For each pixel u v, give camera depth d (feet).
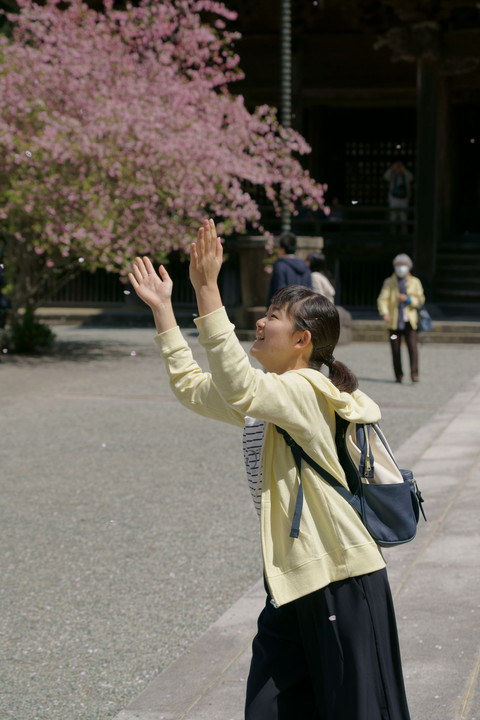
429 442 27.04
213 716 10.73
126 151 47.11
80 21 53.88
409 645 12.56
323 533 7.57
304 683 7.84
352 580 7.55
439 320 66.13
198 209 52.85
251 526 19.29
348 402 7.64
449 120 93.15
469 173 102.37
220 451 26.96
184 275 78.79
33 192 45.29
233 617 13.96
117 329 69.41
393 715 7.56
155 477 23.66
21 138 45.21
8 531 18.93
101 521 19.65
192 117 50.62
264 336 8.02
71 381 41.32
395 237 79.66
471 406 33.78
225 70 82.99
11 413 33.24
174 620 14.24
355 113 101.71
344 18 83.30
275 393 7.34
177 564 16.88
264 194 87.10
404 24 79.36
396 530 7.72
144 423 31.42
